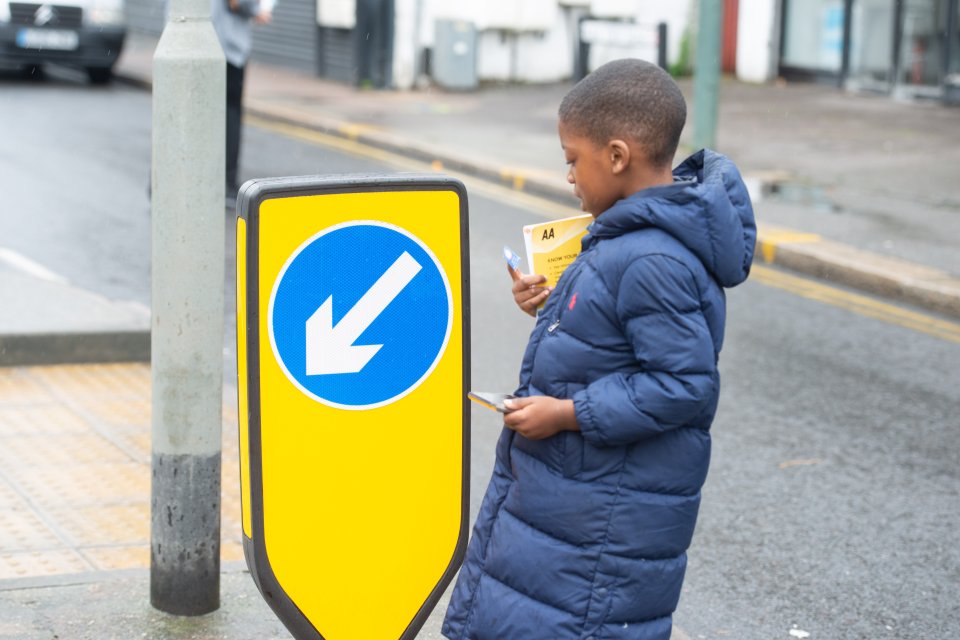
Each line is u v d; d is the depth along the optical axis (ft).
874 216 39.60
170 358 13.82
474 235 37.76
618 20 68.13
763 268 36.14
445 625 11.21
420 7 65.72
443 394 12.30
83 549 16.67
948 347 29.25
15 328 24.03
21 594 14.90
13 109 55.42
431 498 12.39
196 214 13.41
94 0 62.13
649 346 10.08
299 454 11.77
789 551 18.70
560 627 10.50
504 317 29.73
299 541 11.91
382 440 12.10
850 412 24.54
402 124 55.01
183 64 13.17
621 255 10.19
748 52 67.67
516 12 66.74
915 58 60.70
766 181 43.93
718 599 17.22
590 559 10.47
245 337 11.41
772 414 24.26
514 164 46.68
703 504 20.21
